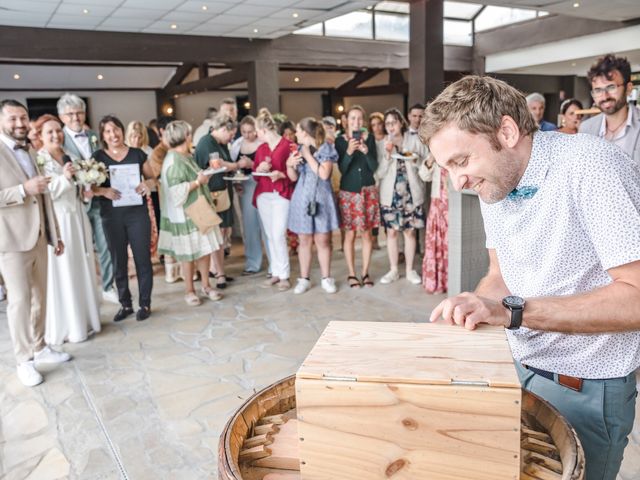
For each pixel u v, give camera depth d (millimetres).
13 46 7867
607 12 8766
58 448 2492
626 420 1157
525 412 1147
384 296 4484
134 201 3926
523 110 1016
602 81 2670
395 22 11844
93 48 8430
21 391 3057
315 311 4199
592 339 1122
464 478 905
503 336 1051
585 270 1067
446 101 1012
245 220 5223
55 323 3656
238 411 1161
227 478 952
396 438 913
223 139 4988
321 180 4422
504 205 1112
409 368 928
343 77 16594
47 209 3271
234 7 7293
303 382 925
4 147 2992
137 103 15539
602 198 975
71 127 4266
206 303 4492
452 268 3965
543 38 11188
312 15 7887
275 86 10312
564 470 937
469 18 12484
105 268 4602
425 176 4441
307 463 963
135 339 3766
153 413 2764
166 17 7770
